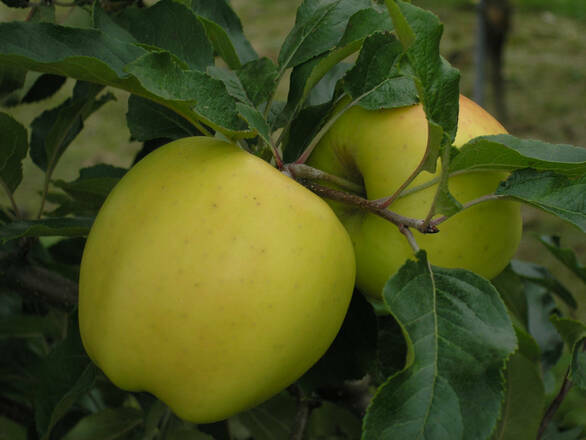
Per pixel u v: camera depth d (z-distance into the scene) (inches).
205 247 7.7
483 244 9.1
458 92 7.7
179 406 8.1
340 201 8.9
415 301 7.7
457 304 7.7
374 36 9.3
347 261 8.4
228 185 8.0
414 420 7.1
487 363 7.3
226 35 10.4
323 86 11.4
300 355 8.2
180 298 7.6
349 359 10.0
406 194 8.9
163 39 9.9
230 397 8.0
